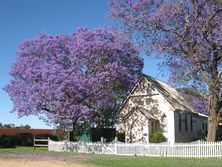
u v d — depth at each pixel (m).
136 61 48.47
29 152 42.06
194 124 53.88
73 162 30.28
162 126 46.56
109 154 38.62
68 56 46.47
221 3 35.19
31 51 47.25
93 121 47.31
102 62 46.59
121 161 29.38
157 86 48.25
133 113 47.34
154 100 47.38
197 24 36.09
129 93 48.81
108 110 48.94
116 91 49.00
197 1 35.94
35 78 45.22
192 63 38.16
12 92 45.75
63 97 43.91
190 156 34.03
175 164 27.06
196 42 36.75
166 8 37.12
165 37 37.94
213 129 37.41
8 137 55.34
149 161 29.19
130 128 47.53
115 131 49.78
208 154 33.28
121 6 38.69
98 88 45.22
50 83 43.62
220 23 35.41
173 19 37.12
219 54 36.47
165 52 38.09
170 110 46.16
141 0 37.62
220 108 37.69
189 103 52.97
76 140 48.12
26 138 57.12
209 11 35.78
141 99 48.22
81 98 44.72
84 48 45.19
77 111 43.88
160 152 35.88
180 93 51.69
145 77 48.16
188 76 40.06
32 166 27.30
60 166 27.41
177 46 37.72
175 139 46.25
